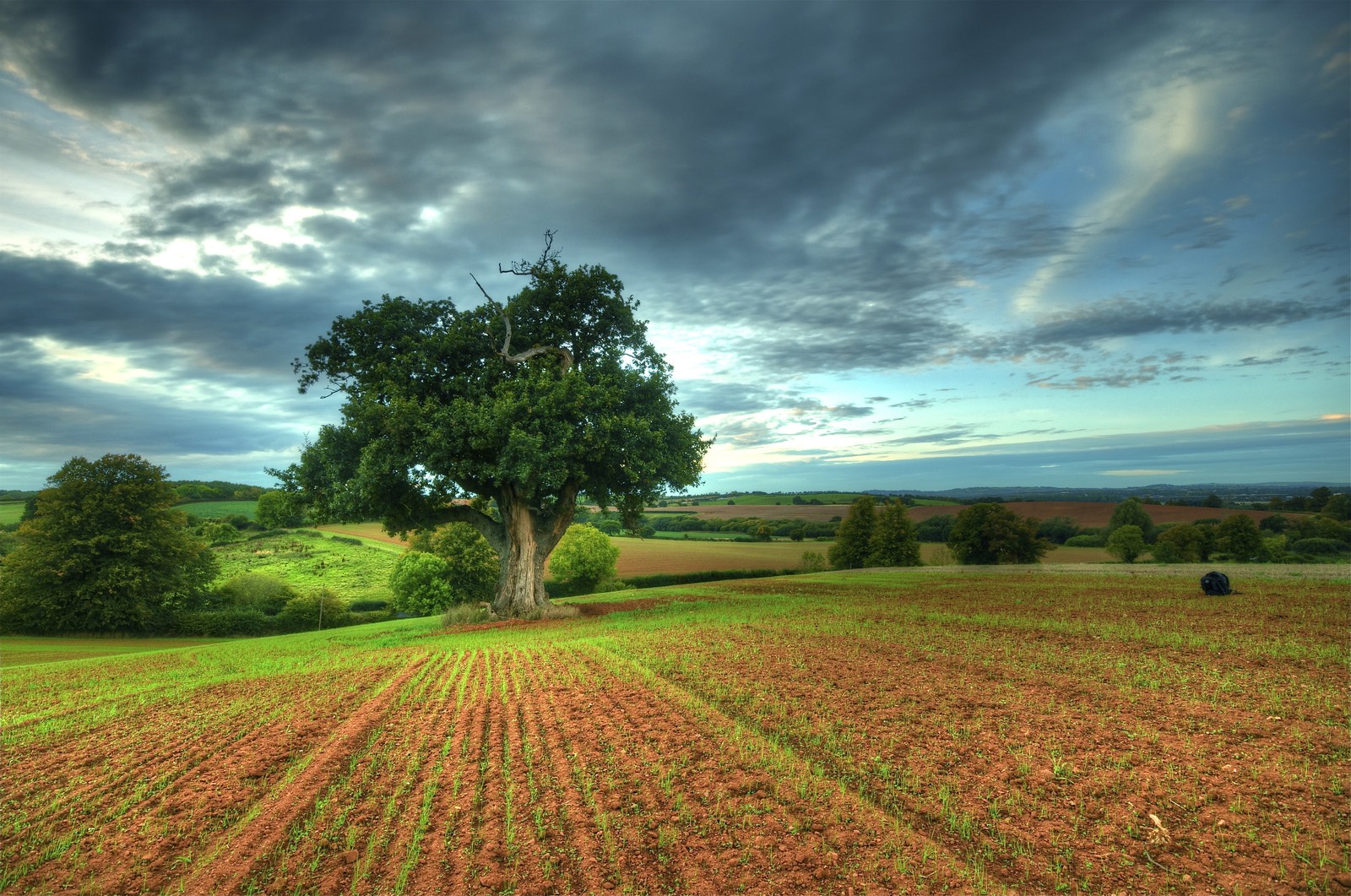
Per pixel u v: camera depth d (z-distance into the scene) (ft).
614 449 89.81
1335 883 17.19
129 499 157.79
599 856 20.40
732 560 249.34
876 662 47.29
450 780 27.37
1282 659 43.39
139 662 73.46
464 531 201.26
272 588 197.26
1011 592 99.76
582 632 76.07
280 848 22.13
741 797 24.41
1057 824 21.48
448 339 94.58
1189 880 17.81
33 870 21.39
